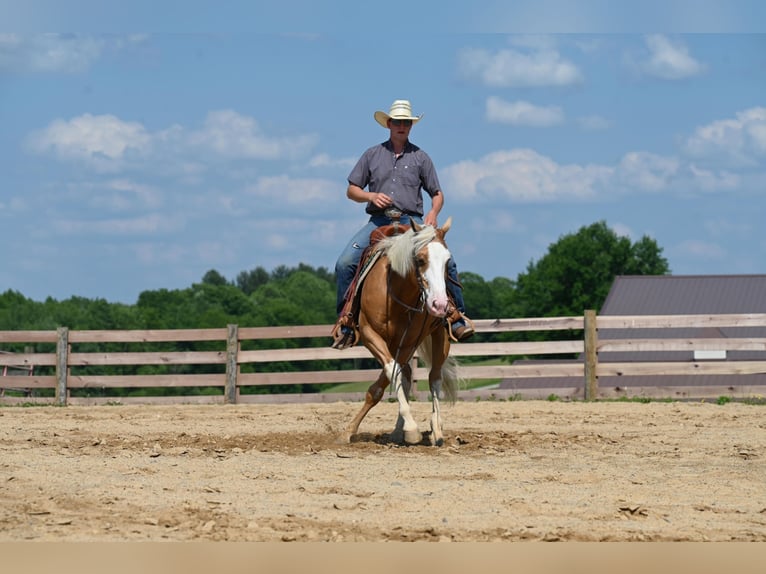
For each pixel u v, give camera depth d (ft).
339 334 39.45
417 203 40.55
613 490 29.63
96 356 76.23
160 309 332.19
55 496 27.50
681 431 46.62
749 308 182.80
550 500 27.81
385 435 44.16
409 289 36.40
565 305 298.56
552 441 42.06
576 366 70.90
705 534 23.82
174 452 37.76
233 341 74.59
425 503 27.30
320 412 59.62
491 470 33.53
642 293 191.01
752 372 69.05
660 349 70.03
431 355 41.09
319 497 28.22
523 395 71.61
